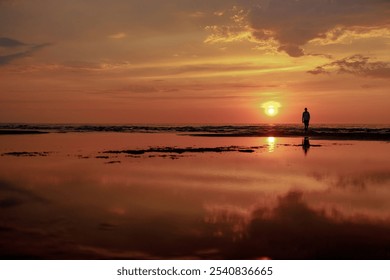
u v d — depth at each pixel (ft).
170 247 22.97
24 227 26.53
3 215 29.53
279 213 29.94
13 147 85.66
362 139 105.91
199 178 45.21
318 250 22.29
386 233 24.79
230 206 32.14
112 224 27.20
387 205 32.35
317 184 41.55
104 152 74.18
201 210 30.91
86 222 27.71
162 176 46.60
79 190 38.81
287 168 52.60
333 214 29.53
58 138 114.62
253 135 128.36
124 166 54.90
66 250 22.47
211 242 23.67
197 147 84.07
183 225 26.96
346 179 44.37
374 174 47.67
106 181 43.55
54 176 46.83
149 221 27.89
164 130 176.96
